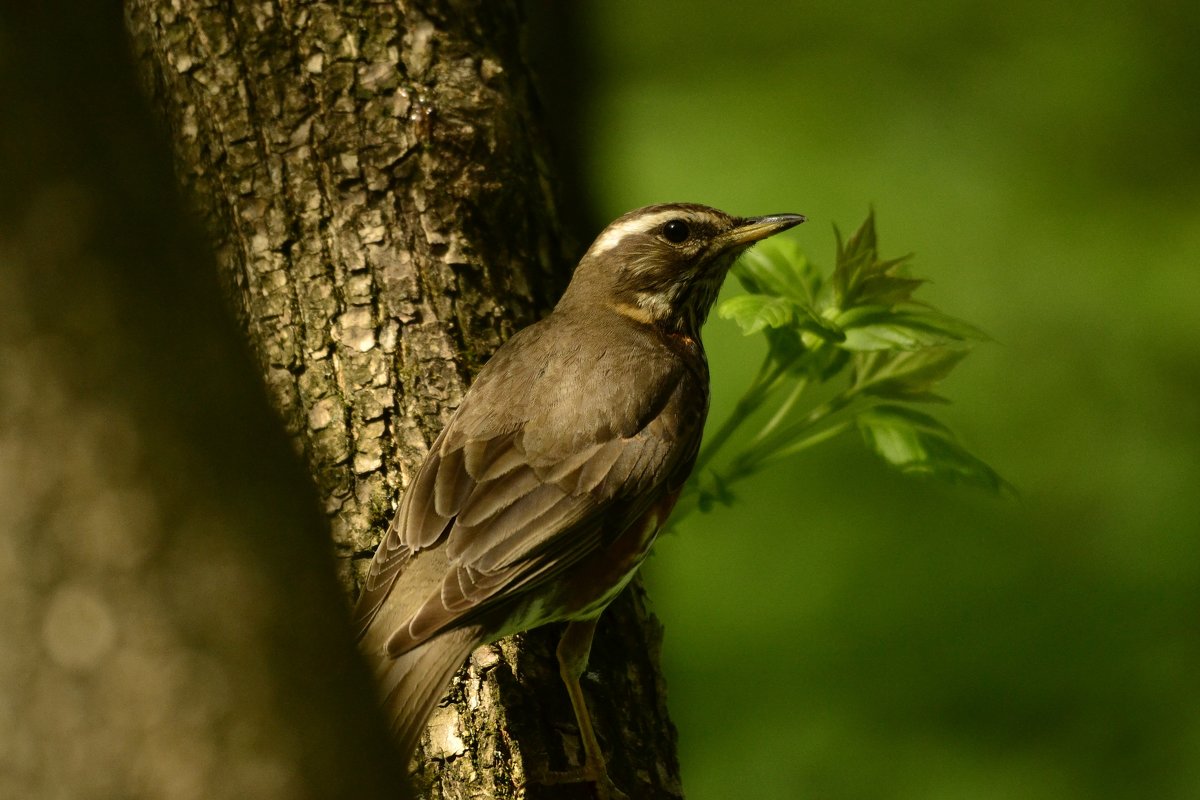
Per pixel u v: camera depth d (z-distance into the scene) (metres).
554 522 9.44
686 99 20.69
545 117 11.35
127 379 5.01
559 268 10.82
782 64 21.02
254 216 9.80
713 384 17.55
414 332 9.64
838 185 19.42
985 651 17.38
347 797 5.17
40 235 4.97
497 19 11.08
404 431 9.40
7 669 5.01
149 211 5.16
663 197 19.55
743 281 10.27
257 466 5.21
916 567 18.09
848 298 10.12
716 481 10.36
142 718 4.96
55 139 5.00
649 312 11.43
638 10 21.69
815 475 18.72
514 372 9.80
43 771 4.99
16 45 4.99
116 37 5.32
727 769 17.06
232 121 9.99
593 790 8.62
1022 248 19.33
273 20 10.18
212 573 5.03
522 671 9.15
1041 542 18.09
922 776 16.80
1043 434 18.66
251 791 4.98
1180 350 18.81
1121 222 19.59
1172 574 17.58
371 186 9.90
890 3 21.38
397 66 10.20
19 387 4.97
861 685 17.45
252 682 5.02
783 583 18.16
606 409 9.95
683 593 18.16
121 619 4.97
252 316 9.62
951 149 19.98
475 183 10.12
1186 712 16.83
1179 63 20.66
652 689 9.63
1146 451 18.41
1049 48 20.97
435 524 9.02
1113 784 16.55
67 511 4.98
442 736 8.53
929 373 10.48
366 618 8.54
